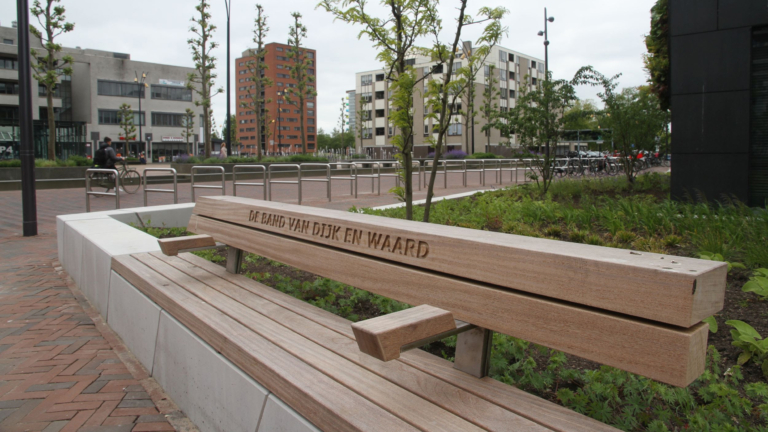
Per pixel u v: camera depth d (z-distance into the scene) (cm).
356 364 195
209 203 399
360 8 480
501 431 144
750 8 738
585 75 995
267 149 11819
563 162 2280
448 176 2325
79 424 267
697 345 128
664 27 1034
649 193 1006
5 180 1891
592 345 145
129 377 326
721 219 504
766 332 272
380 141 8538
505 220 661
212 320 250
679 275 128
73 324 424
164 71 7569
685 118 801
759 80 749
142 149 7406
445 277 193
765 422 195
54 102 6259
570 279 152
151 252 431
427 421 151
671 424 193
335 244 254
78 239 527
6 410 283
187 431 261
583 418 151
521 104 1030
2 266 632
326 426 161
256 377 203
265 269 450
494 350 239
